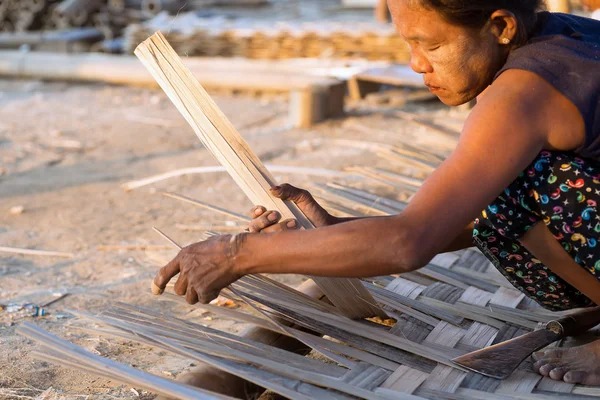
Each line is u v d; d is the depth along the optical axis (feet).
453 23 4.15
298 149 14.24
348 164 12.99
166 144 14.96
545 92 4.20
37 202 11.34
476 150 4.12
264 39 20.26
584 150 4.39
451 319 5.98
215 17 24.21
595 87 4.22
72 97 19.58
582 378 4.93
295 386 4.66
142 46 5.23
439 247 4.17
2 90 20.59
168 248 9.24
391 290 6.51
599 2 9.17
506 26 4.24
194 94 5.25
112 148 14.70
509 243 4.97
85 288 8.02
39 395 5.65
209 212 10.74
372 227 4.15
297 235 4.29
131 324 5.26
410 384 4.87
